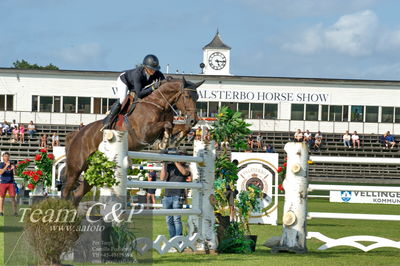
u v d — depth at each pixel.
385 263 9.98
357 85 58.47
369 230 17.16
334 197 19.84
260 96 58.25
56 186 19.56
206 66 66.25
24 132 54.12
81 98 57.88
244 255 10.57
